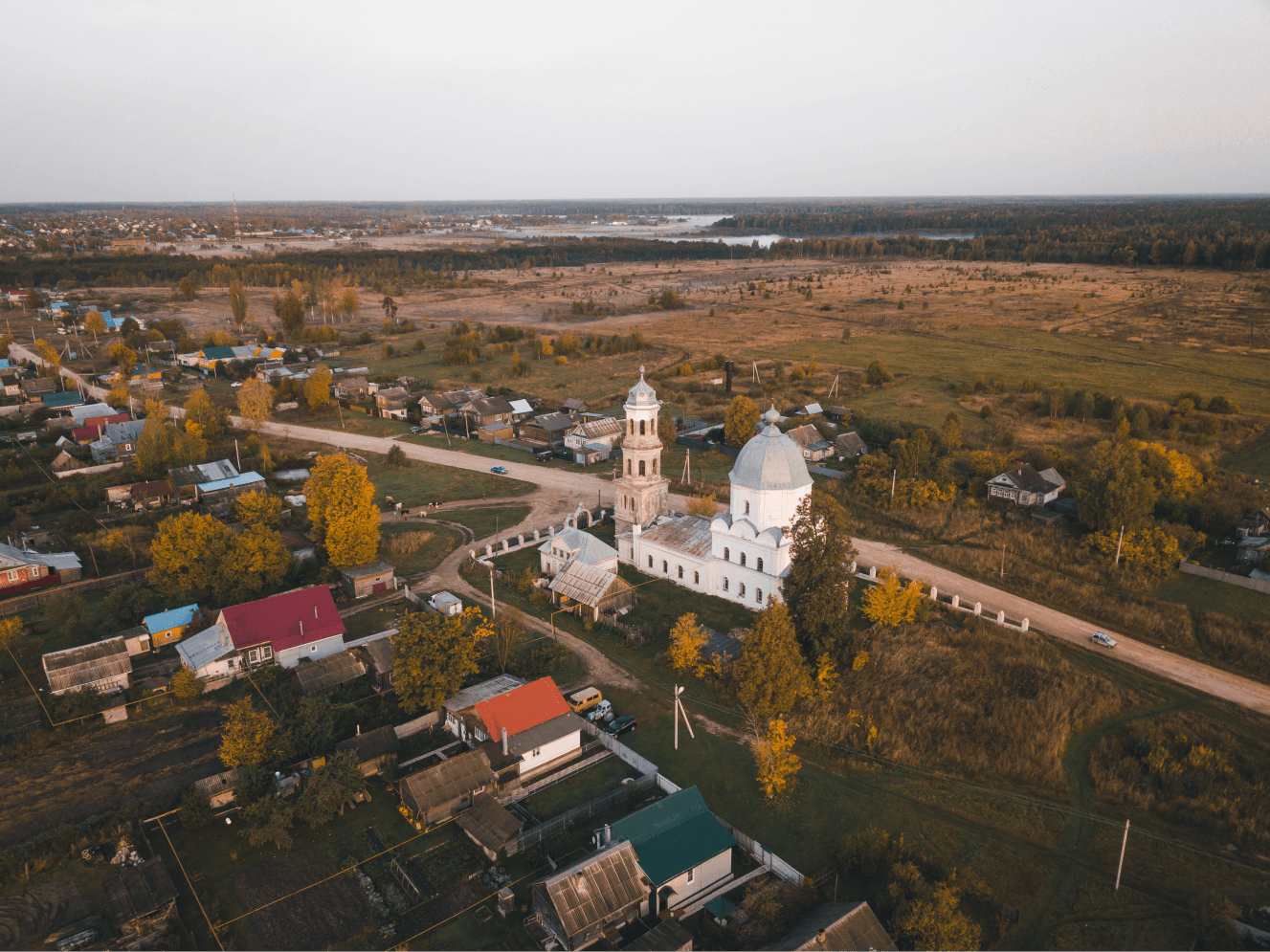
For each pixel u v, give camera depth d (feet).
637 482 315.17
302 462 441.68
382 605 285.43
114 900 151.12
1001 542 330.95
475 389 591.37
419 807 176.55
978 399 558.97
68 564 299.17
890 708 221.05
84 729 213.46
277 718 216.33
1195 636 262.06
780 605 219.00
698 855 158.51
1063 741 209.05
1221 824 179.11
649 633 262.06
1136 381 590.55
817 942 136.15
